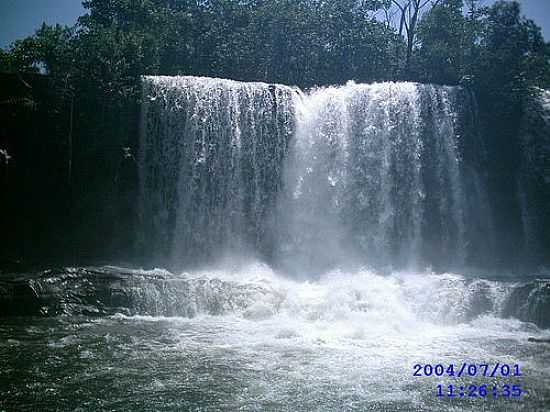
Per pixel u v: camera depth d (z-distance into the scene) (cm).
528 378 1534
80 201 3238
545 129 3625
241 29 4619
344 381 1495
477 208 3481
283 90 3372
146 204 3253
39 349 1753
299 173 3319
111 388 1430
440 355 1752
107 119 3275
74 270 2377
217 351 1761
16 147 3247
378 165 3353
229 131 3288
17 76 3244
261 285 2430
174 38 4453
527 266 3469
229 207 3253
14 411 1284
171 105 3281
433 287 2422
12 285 2247
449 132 3441
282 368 1600
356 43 4694
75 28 4125
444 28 4675
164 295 2297
